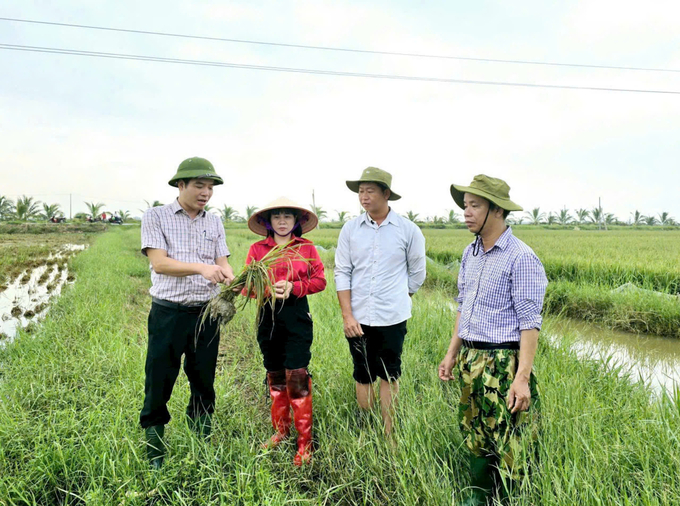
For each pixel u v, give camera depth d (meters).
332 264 15.23
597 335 7.51
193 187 3.03
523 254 2.47
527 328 2.44
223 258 3.36
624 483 2.55
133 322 7.15
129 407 3.68
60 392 4.03
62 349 5.27
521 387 2.42
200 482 2.71
